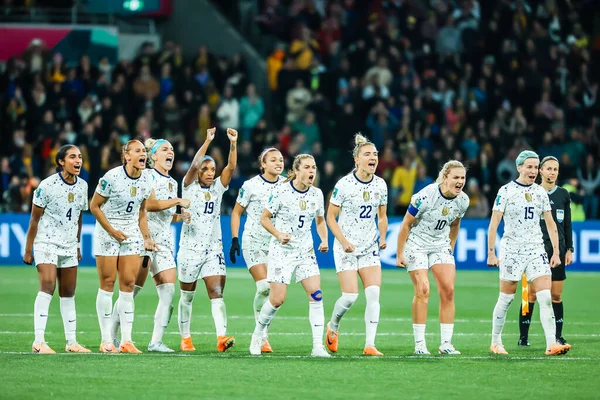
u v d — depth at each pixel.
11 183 49.97
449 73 59.41
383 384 18.27
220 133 54.69
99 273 22.95
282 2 62.56
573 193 48.16
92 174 49.56
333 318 23.27
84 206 22.89
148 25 61.28
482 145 55.34
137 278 24.09
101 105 54.00
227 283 42.34
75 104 54.00
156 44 60.38
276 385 18.06
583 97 60.16
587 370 20.08
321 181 50.41
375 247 23.16
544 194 23.20
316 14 61.41
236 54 60.50
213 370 19.69
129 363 20.48
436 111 56.88
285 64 58.41
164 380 18.45
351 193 22.75
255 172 51.66
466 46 61.53
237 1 64.75
